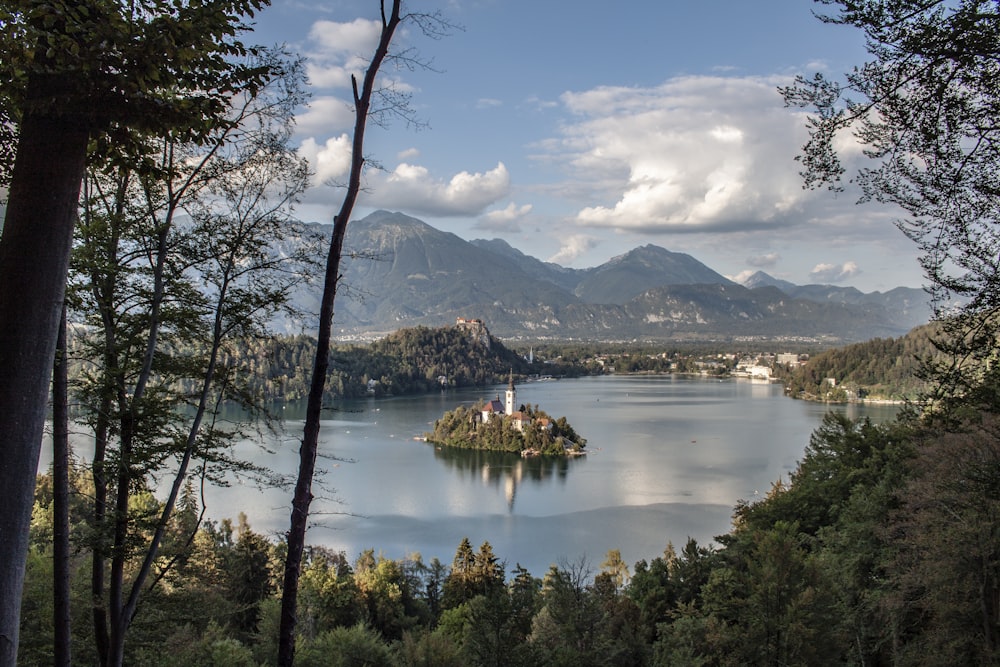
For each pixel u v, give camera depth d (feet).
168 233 55.62
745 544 140.46
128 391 60.64
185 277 57.72
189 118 35.70
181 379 61.26
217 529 229.04
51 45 28.50
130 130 36.99
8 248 27.50
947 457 79.30
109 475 54.29
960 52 29.14
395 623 159.33
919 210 33.96
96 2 31.14
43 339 27.43
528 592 120.98
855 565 109.81
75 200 29.04
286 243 57.88
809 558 97.71
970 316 34.76
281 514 258.57
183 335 60.03
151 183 53.93
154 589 62.13
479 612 94.63
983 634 83.71
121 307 57.06
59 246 28.12
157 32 32.78
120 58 31.60
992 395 37.14
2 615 25.73
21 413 26.58
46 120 28.91
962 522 83.10
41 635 70.49
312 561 173.17
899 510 102.17
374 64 42.55
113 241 55.06
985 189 31.68
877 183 34.73
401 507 286.05
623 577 191.52
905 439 130.41
